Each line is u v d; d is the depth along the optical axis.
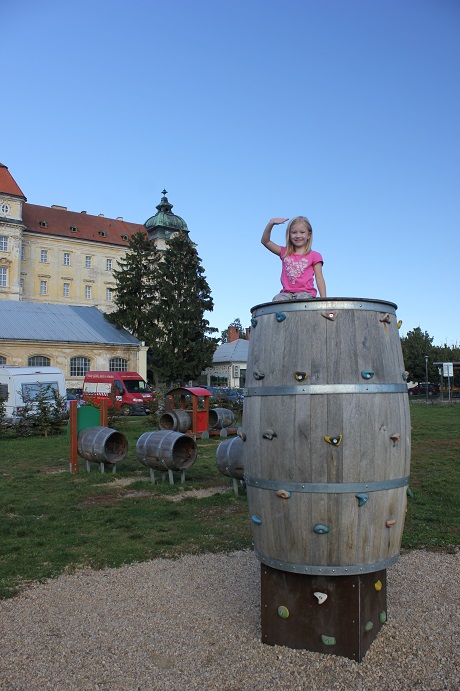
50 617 4.44
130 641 3.99
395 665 3.57
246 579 5.25
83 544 6.60
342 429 3.56
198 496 9.45
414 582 5.12
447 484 9.59
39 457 14.52
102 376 33.12
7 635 4.11
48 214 82.12
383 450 3.66
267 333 3.88
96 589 5.08
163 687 3.39
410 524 7.17
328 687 3.35
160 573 5.49
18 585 5.22
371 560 3.67
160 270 52.28
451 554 6.01
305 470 3.60
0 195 69.31
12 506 8.61
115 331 47.62
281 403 3.70
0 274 69.75
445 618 4.28
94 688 3.39
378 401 3.66
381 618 3.99
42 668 3.62
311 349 3.68
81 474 11.57
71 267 81.06
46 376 22.67
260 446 3.80
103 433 11.55
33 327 42.09
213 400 25.20
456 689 3.31
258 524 3.87
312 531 3.62
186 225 85.69
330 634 3.69
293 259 4.23
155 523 7.56
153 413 23.12
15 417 20.77
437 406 35.72
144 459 10.46
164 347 48.81
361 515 3.59
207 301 52.88
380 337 3.80
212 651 3.81
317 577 3.71
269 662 3.64
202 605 4.63
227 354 63.53
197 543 6.55
